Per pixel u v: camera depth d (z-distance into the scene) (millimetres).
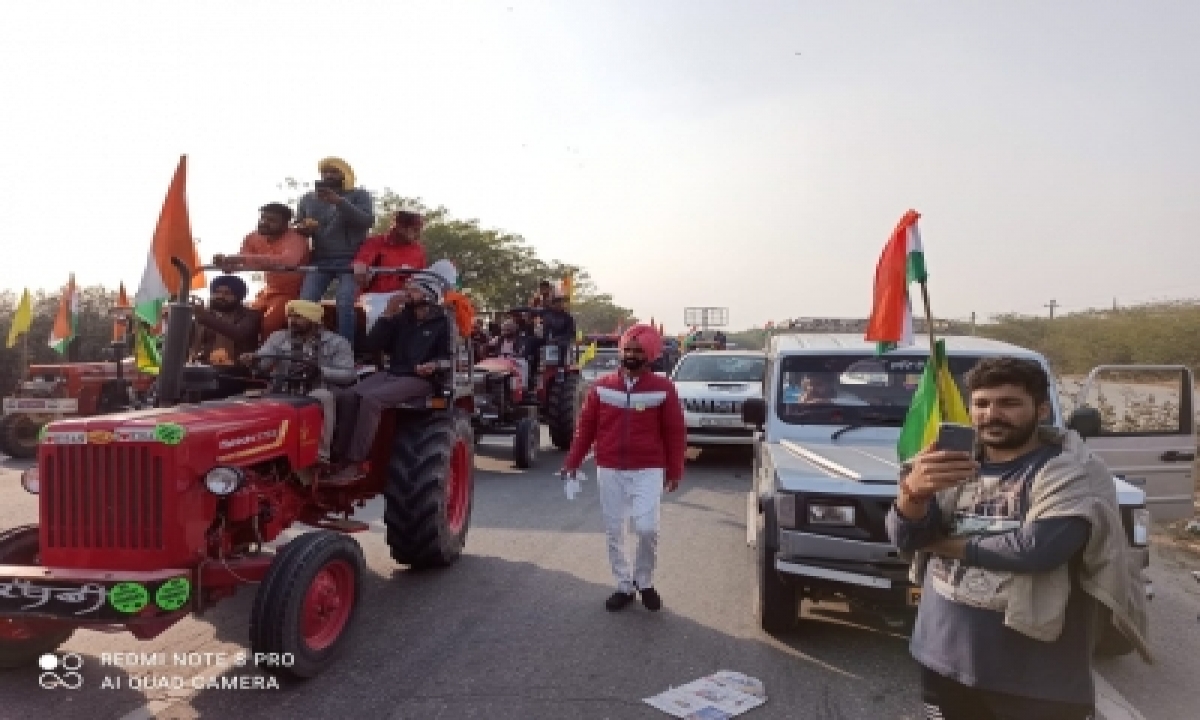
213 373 5387
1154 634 5430
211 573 4258
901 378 6172
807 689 4496
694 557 7199
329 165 7410
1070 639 2455
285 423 5027
